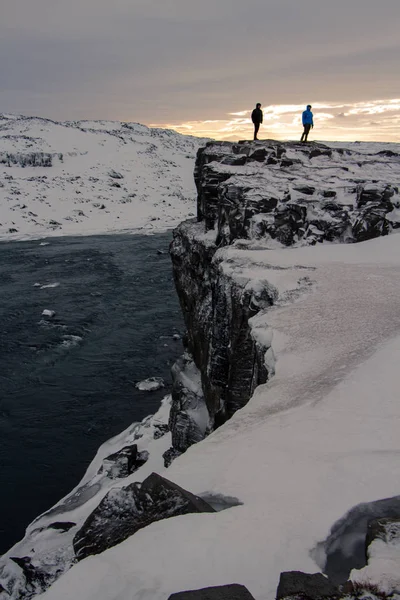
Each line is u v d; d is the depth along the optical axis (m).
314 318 9.80
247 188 19.16
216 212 21.78
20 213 88.75
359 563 3.92
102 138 157.50
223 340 14.66
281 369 8.17
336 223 17.25
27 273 52.88
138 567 3.75
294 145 25.59
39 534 13.76
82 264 56.84
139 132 195.88
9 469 20.73
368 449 5.07
